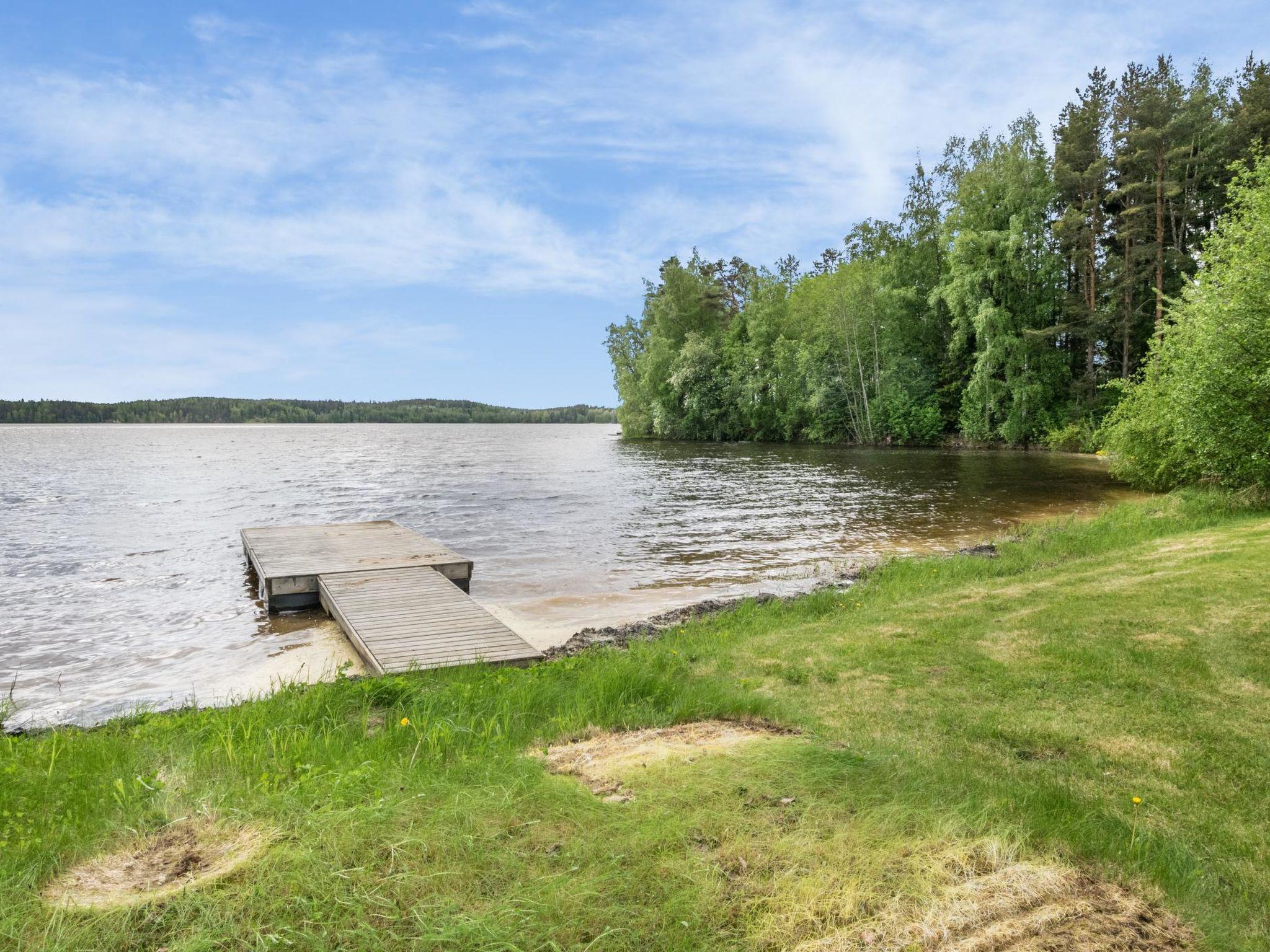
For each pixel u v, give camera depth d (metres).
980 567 11.69
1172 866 3.20
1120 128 40.88
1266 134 34.97
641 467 38.78
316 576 11.67
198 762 4.14
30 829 3.23
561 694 6.13
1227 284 15.26
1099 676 6.12
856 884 2.78
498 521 20.80
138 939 2.35
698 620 9.95
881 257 53.94
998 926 2.61
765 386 57.88
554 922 2.49
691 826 3.18
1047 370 41.88
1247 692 5.64
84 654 9.29
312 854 2.79
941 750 4.73
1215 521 13.70
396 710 5.80
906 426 48.97
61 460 52.19
